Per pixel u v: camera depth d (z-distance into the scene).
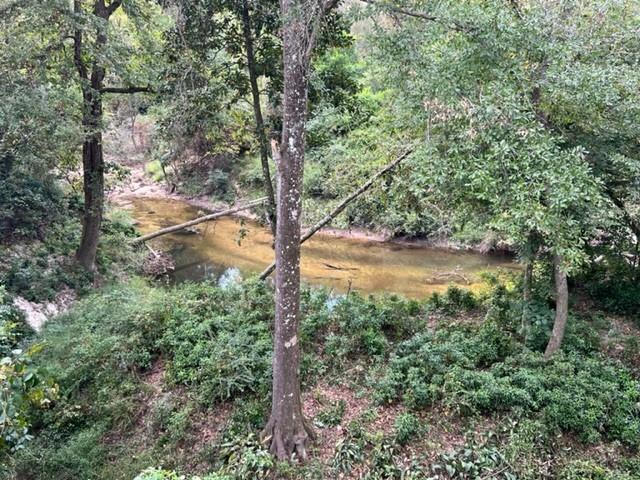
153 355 9.12
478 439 6.82
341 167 12.39
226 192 24.20
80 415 7.90
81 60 11.98
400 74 7.01
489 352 8.61
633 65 7.45
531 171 5.57
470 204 8.16
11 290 11.64
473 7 6.50
